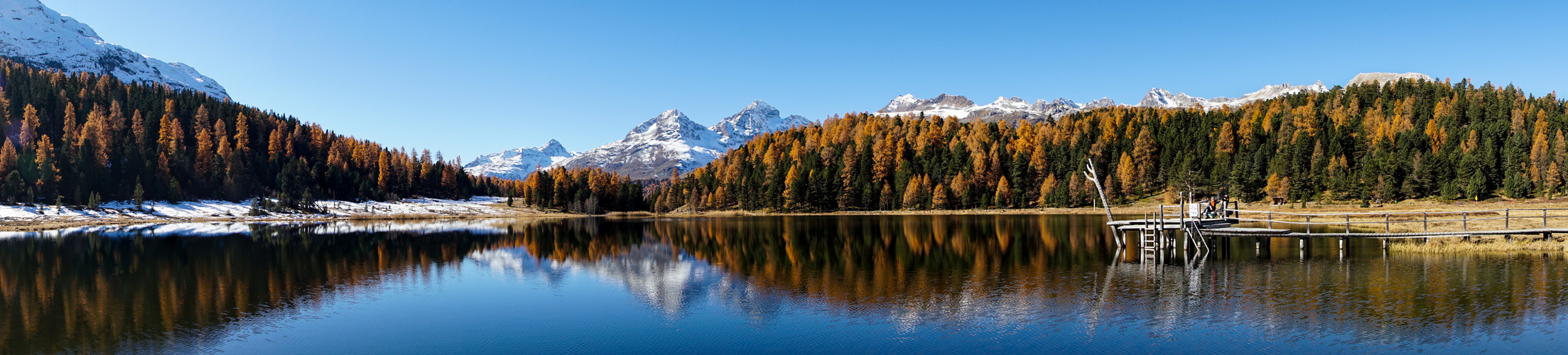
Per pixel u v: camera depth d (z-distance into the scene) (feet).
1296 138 498.28
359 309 82.12
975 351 58.39
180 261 139.54
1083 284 89.51
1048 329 65.16
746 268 118.62
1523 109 510.99
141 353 61.67
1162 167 494.59
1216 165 470.39
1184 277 93.76
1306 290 80.02
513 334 68.44
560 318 75.87
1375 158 428.15
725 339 64.85
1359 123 550.36
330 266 128.47
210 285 102.68
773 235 216.54
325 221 423.64
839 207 500.74
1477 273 88.12
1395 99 613.93
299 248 173.47
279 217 467.52
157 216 436.35
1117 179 480.23
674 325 71.31
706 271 115.75
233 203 519.60
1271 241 141.28
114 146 561.02
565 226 325.42
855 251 148.36
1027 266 111.55
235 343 65.41
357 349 63.36
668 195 597.93
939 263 118.42
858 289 90.68
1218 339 59.57
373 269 123.54
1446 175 382.01
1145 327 64.80
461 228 306.76
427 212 555.69
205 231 274.57
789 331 67.41
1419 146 448.24
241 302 86.38
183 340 66.44
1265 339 59.11
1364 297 74.90
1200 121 645.51
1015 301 78.74
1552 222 199.00
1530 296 72.02
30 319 76.23
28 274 117.50
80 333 69.10
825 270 113.60
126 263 135.54
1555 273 85.87
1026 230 213.05
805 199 499.51
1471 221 192.24
